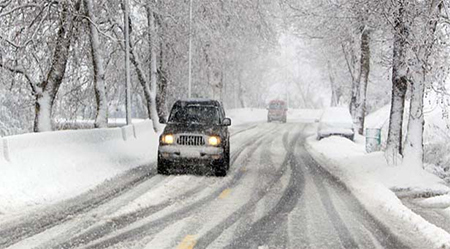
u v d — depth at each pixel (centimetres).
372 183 1856
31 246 970
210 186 1805
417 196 1705
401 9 2012
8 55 2852
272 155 3064
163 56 4375
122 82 4516
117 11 3659
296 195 1655
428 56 1930
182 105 2322
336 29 3319
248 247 1002
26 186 1517
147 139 3244
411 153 2078
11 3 2853
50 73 2788
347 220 1282
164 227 1155
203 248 986
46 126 2759
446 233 1116
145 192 1623
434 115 3669
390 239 1098
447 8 1980
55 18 2891
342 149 3350
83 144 2197
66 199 1475
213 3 4241
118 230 1112
